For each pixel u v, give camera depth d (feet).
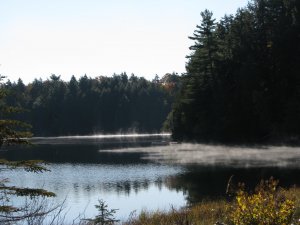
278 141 162.30
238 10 210.79
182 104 209.97
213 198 66.90
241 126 180.24
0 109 26.55
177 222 32.73
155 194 76.79
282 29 173.99
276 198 21.47
